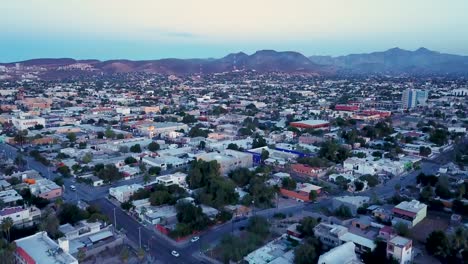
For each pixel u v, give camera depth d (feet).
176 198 561.43
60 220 483.51
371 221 476.95
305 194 592.60
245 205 556.10
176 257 420.36
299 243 424.87
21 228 456.45
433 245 405.18
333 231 428.97
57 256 367.04
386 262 379.96
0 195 546.26
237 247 416.67
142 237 468.75
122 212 545.44
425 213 514.27
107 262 408.67
